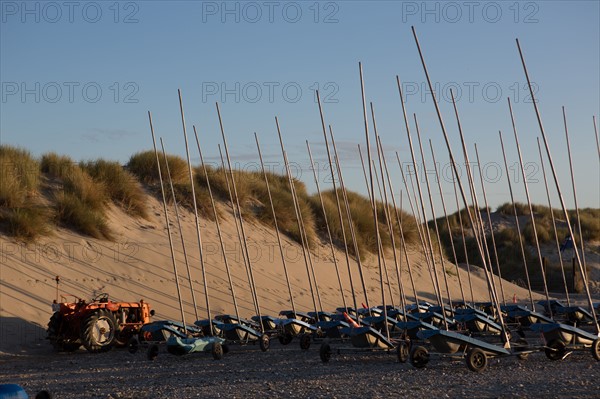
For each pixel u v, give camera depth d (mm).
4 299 32531
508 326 35688
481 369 21656
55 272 36594
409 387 18969
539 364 23188
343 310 38125
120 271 39625
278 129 35844
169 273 41656
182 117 32281
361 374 21844
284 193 60844
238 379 21641
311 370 23312
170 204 50781
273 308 43062
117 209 46469
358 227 61656
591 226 101688
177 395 18906
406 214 68875
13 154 44938
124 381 21891
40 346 30484
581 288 77562
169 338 26547
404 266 60844
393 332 31109
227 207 54625
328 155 30672
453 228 97750
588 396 16891
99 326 29844
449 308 38438
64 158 48469
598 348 24156
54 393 19859
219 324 30156
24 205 40188
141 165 52969
